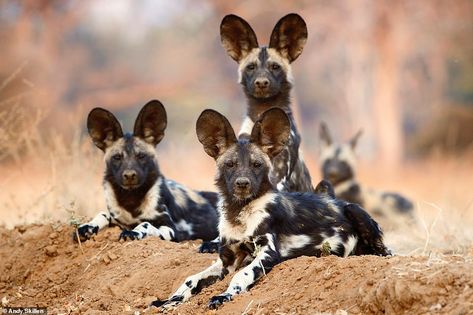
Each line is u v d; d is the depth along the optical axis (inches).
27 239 650.2
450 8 2827.3
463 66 3061.0
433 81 3058.6
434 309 388.8
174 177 1378.0
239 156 518.6
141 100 3134.8
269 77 652.7
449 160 2445.9
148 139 681.0
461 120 2714.1
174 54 3257.9
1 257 644.1
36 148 936.9
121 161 661.9
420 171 2439.7
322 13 2844.5
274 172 600.1
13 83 1948.8
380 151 2765.7
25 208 809.5
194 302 486.6
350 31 2837.1
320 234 537.0
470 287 389.7
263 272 486.6
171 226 673.0
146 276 557.3
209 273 511.8
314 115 3159.5
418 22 2856.8
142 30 3521.2
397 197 1111.6
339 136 3083.2
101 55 3452.3
